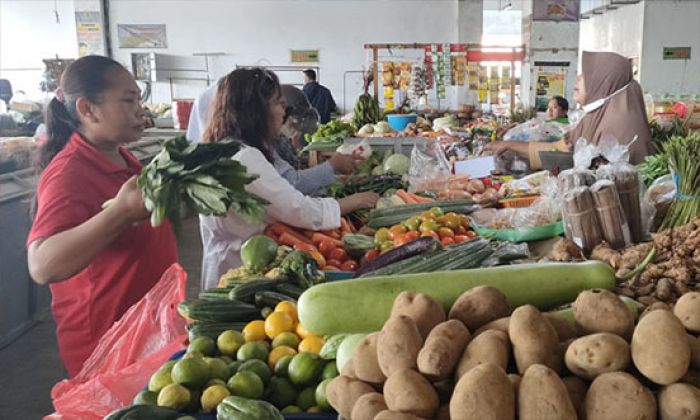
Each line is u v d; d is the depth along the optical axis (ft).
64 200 5.72
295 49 42.88
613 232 6.27
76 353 6.71
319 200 8.16
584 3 46.06
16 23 45.14
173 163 4.54
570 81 29.71
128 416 3.61
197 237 20.99
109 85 6.18
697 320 2.81
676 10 35.24
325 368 4.29
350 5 42.11
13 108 21.34
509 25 57.72
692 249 5.23
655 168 8.80
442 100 40.32
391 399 2.69
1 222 12.40
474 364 2.69
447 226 7.84
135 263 6.64
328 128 17.30
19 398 10.77
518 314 2.81
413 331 2.85
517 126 16.33
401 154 13.10
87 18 42.78
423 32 42.32
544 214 7.66
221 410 3.76
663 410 2.48
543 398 2.45
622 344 2.60
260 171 7.47
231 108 7.82
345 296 4.13
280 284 5.48
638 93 11.02
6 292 12.67
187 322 5.59
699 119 18.35
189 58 43.24
